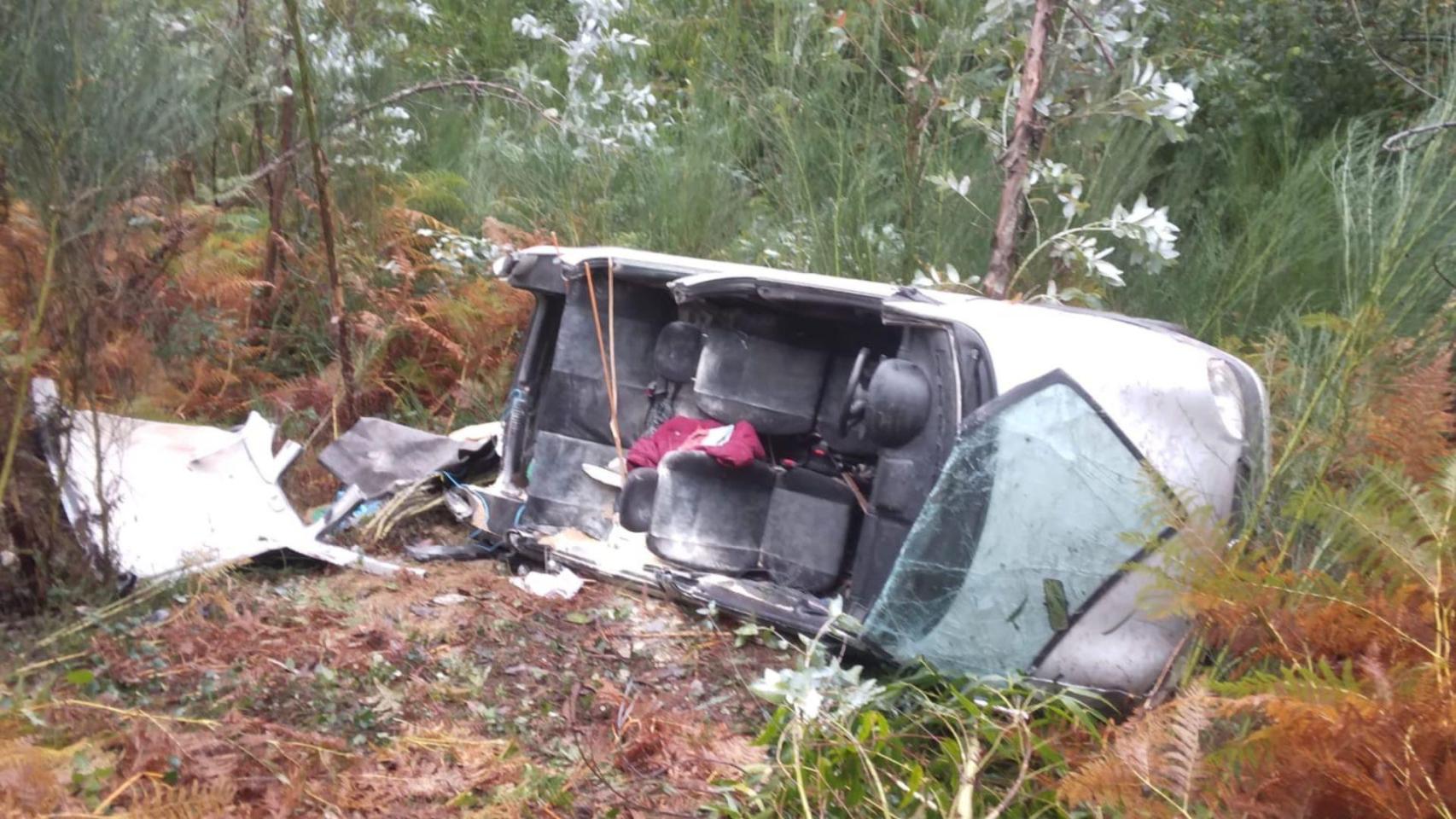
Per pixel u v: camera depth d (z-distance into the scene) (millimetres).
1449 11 7301
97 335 4543
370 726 4020
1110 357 4176
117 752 3623
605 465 5594
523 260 5934
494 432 6484
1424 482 4109
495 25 10148
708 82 8664
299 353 7484
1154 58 6430
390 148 7793
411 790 3666
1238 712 3512
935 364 4293
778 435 5180
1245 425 4215
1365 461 4211
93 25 4359
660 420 5609
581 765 3844
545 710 4195
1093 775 3295
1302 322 5074
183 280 6160
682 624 4836
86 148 4324
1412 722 3238
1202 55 7723
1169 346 4324
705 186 7926
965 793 3393
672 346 5527
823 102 7449
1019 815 3531
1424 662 3529
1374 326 4531
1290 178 6980
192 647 4367
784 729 3723
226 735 3762
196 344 6184
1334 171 6074
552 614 4891
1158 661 3998
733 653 4625
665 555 5004
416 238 7809
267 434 5691
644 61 8859
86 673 3912
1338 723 3234
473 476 6293
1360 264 5062
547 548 5320
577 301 5691
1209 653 4031
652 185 7938
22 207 4281
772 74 8078
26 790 3111
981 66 6965
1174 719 3396
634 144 7965
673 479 5039
